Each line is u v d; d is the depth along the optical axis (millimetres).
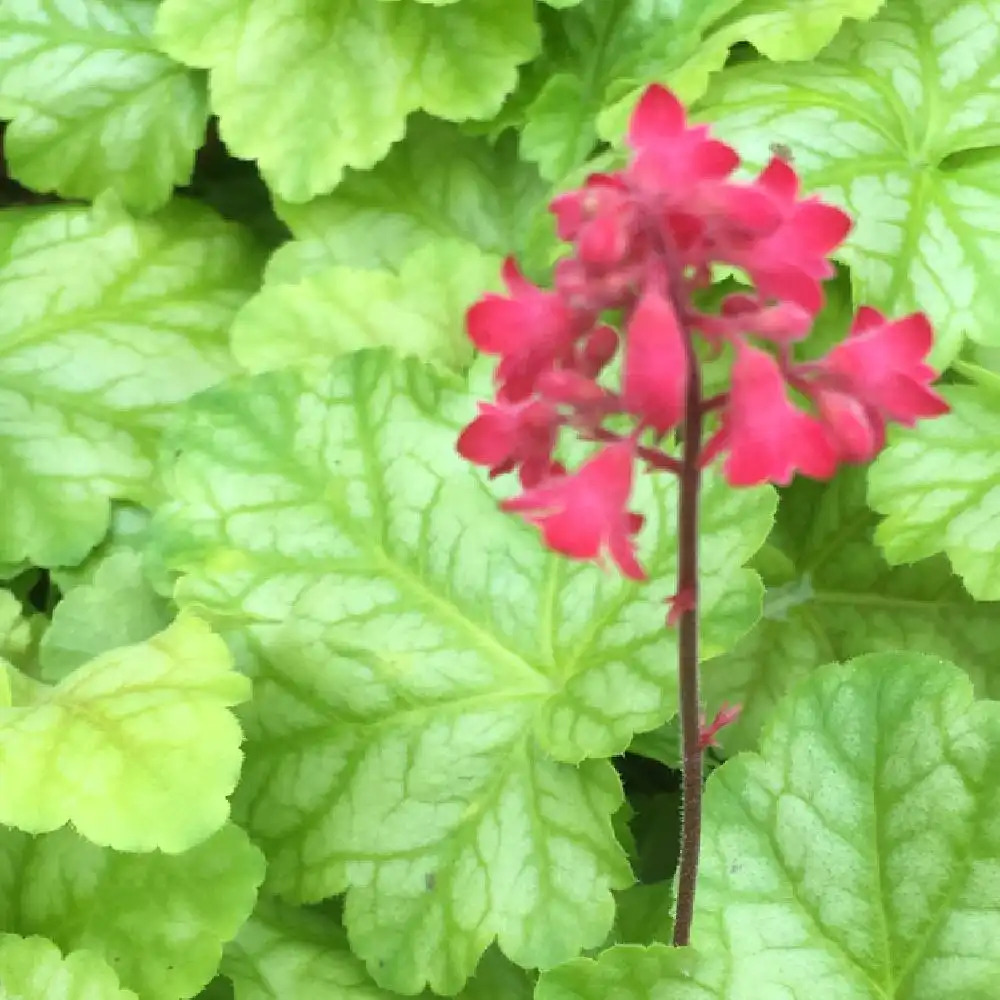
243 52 482
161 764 390
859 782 404
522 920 413
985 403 438
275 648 428
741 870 403
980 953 395
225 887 410
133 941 408
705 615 417
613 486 341
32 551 460
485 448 349
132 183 498
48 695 411
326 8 482
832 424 344
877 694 405
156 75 498
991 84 455
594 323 342
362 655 428
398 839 421
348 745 426
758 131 446
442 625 430
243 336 466
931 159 451
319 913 430
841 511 461
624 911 430
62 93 496
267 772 426
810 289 339
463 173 490
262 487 435
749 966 398
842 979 398
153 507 467
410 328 467
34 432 469
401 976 415
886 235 440
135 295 489
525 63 485
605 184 336
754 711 452
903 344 344
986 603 453
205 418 438
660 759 437
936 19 460
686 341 340
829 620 460
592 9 483
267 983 416
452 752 424
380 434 437
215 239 502
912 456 438
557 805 418
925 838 400
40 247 488
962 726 401
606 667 422
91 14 500
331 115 478
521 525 431
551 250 460
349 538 434
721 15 462
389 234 488
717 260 338
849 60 458
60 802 388
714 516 421
